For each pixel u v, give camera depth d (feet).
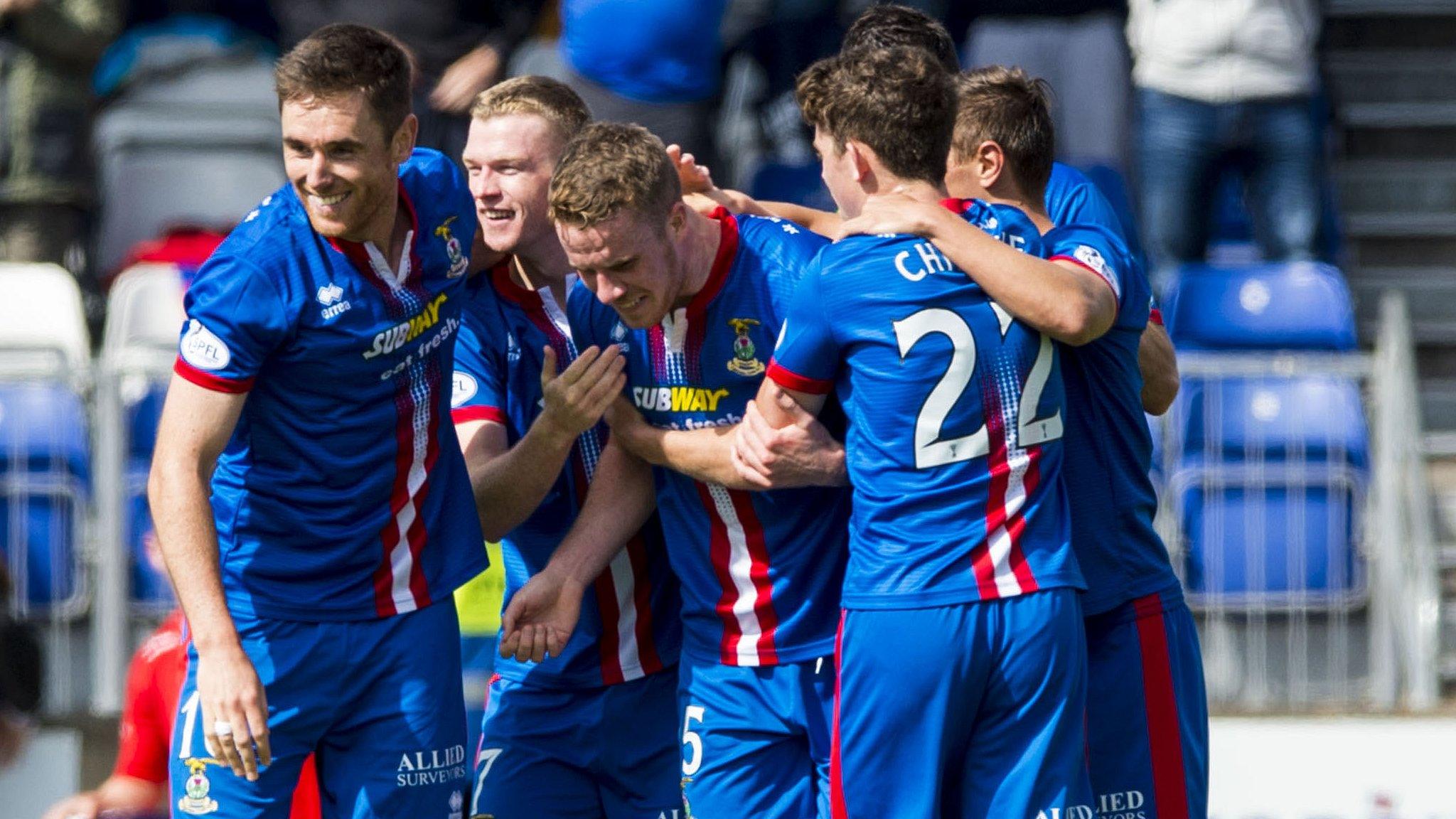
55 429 78.18
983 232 41.39
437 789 44.01
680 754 48.37
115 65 96.53
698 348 44.06
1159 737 45.44
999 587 41.19
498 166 45.21
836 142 42.86
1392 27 109.50
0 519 77.25
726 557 44.98
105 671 73.97
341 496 42.96
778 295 43.62
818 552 44.57
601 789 50.24
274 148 96.58
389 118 40.06
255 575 43.21
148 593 76.64
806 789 45.78
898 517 41.63
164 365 75.92
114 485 74.43
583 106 46.62
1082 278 41.37
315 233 41.34
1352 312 87.25
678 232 42.57
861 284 41.29
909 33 47.03
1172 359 49.14
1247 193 91.25
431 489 44.24
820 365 42.16
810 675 44.91
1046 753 41.60
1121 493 45.32
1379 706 75.66
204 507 40.60
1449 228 104.01
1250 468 79.61
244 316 40.55
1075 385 44.68
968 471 41.32
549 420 44.50
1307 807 71.31
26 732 66.08
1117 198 92.89
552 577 45.62
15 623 66.03
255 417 42.42
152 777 54.44
